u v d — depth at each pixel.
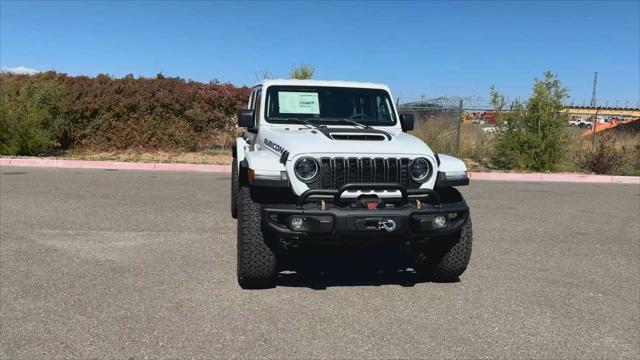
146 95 16.61
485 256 6.40
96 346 3.79
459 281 5.43
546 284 5.37
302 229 4.57
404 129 6.24
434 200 4.88
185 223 7.68
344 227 4.52
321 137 5.05
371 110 6.32
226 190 10.70
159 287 5.03
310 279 5.40
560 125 15.81
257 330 4.11
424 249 5.47
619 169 15.71
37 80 16.61
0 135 15.44
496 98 16.31
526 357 3.75
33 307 4.48
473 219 8.60
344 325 4.24
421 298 4.91
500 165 16.45
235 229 7.36
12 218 7.74
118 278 5.26
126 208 8.65
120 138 16.67
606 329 4.26
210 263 5.81
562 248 6.85
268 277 4.98
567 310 4.66
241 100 17.22
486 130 17.70
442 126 17.83
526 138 15.68
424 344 3.93
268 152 5.18
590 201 10.78
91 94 16.44
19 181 11.27
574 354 3.81
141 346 3.80
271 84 6.25
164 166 14.08
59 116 16.20
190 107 16.94
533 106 15.80
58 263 5.70
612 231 7.93
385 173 4.76
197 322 4.23
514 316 4.50
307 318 4.37
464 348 3.87
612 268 5.98
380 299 4.86
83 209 8.48
